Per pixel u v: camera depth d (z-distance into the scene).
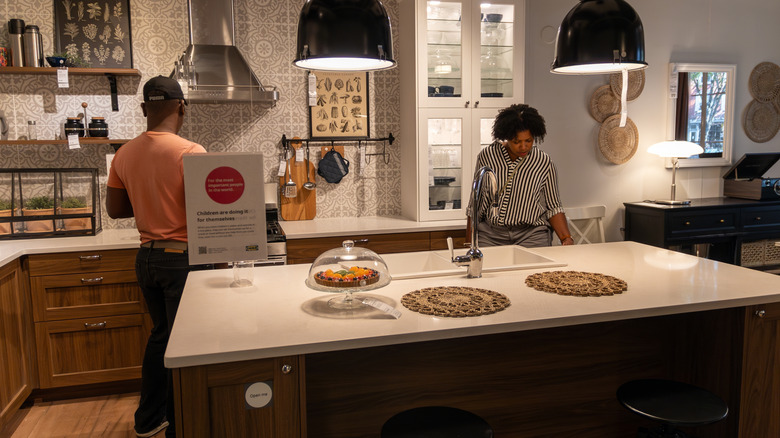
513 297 1.93
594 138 4.69
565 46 2.12
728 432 2.01
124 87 3.74
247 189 1.97
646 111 4.81
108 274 3.22
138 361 3.31
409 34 3.96
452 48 3.93
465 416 1.66
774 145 5.28
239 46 3.95
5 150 3.61
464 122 3.98
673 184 4.59
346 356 1.87
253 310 1.82
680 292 1.96
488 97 4.02
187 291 2.07
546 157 3.00
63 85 3.38
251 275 2.18
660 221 4.37
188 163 1.92
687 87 4.87
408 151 4.11
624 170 4.81
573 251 2.73
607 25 2.03
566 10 4.50
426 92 3.89
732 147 5.11
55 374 3.20
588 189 4.73
